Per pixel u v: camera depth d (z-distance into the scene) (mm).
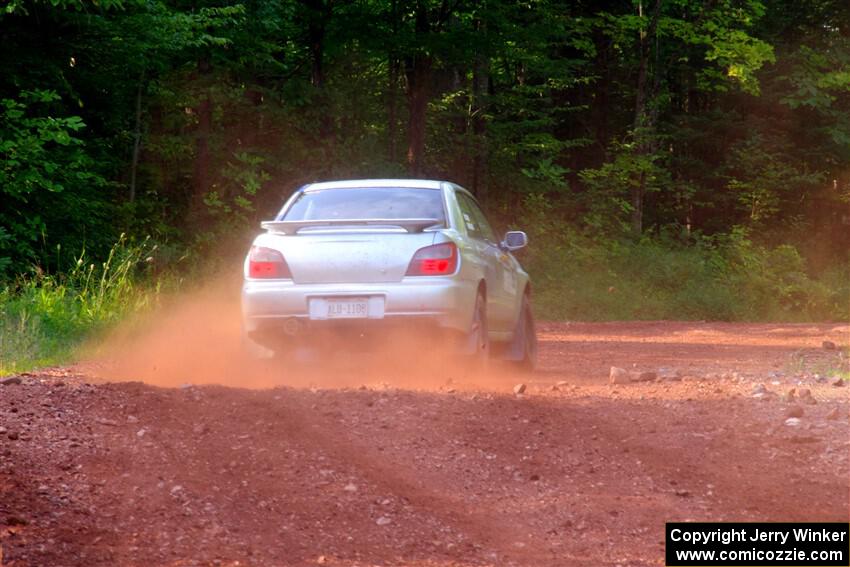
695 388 19875
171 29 42781
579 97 86188
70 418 14836
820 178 87250
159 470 12742
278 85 64438
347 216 20969
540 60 70375
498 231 72375
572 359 29406
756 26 84625
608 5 83000
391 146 70000
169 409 15664
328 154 60125
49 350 24188
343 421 15516
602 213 69062
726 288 61500
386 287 19422
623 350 33094
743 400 18250
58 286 32156
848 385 20484
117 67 43094
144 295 32375
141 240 47562
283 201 59562
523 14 68938
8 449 13000
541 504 12391
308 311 19609
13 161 35219
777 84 85750
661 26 73312
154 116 56906
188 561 9930
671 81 94062
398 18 62812
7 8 35094
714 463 14289
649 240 68125
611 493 12906
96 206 41312
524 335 24297
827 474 13773
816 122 90000
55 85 39562
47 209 38656
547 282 60406
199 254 50844
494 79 77688
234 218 54375
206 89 54438
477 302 20516
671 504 12508
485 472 13602
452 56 63156
